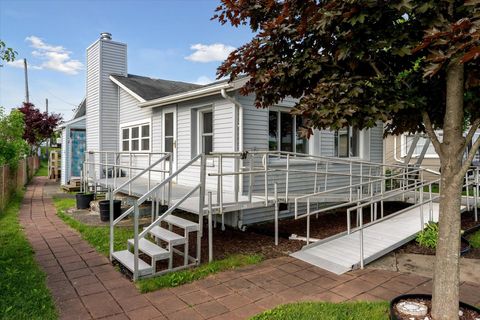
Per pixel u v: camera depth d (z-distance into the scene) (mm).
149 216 8250
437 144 2959
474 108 3176
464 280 4410
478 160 12039
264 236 6695
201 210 5023
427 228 6309
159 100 8953
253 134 7473
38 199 11359
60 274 4598
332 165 9281
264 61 3451
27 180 16422
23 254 5320
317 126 2982
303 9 3082
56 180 17984
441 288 2951
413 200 9602
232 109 7250
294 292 4031
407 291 4051
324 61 3096
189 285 4262
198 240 4949
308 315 3342
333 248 5633
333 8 2756
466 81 2754
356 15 2584
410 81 3344
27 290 3986
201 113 8445
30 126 21672
